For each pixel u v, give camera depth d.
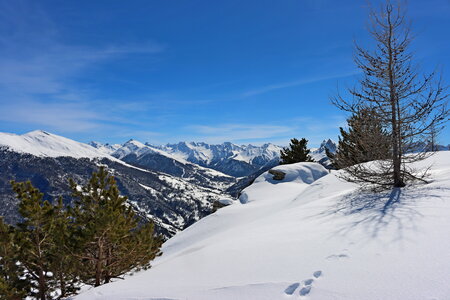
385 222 5.62
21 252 9.19
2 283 8.25
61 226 9.62
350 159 9.98
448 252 3.81
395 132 8.69
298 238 6.00
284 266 4.61
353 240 5.02
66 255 8.93
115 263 9.95
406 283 3.31
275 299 3.64
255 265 5.00
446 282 3.15
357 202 8.33
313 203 10.60
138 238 10.25
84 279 9.77
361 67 9.29
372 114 8.87
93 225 8.73
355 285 3.51
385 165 9.59
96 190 10.43
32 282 9.80
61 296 9.83
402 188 8.55
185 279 5.21
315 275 4.02
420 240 4.39
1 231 8.93
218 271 5.21
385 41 8.86
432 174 9.48
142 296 4.67
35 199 9.38
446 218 5.07
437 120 8.02
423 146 8.54
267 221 10.05
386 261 3.96
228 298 3.94
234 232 10.95
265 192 23.66
